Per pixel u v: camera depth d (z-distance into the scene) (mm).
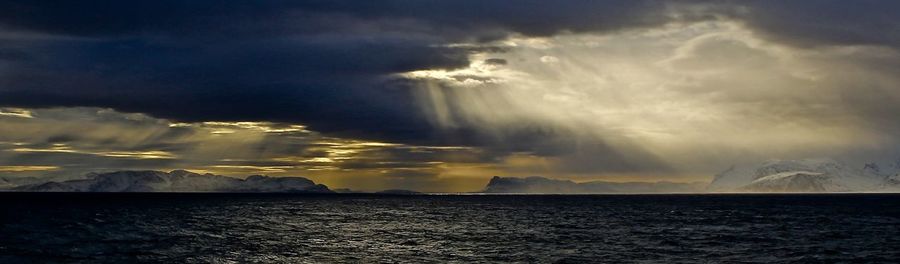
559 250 80375
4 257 71562
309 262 69438
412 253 77625
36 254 74250
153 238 94375
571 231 109750
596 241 91500
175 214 164000
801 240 92500
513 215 167000
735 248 82500
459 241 92000
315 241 91625
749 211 187750
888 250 80438
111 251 77562
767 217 152625
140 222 130000
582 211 192625
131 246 83062
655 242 89875
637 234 103125
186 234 101750
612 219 145375
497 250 80625
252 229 113875
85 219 138625
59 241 88562
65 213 164750
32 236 95438
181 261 69188
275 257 73250
